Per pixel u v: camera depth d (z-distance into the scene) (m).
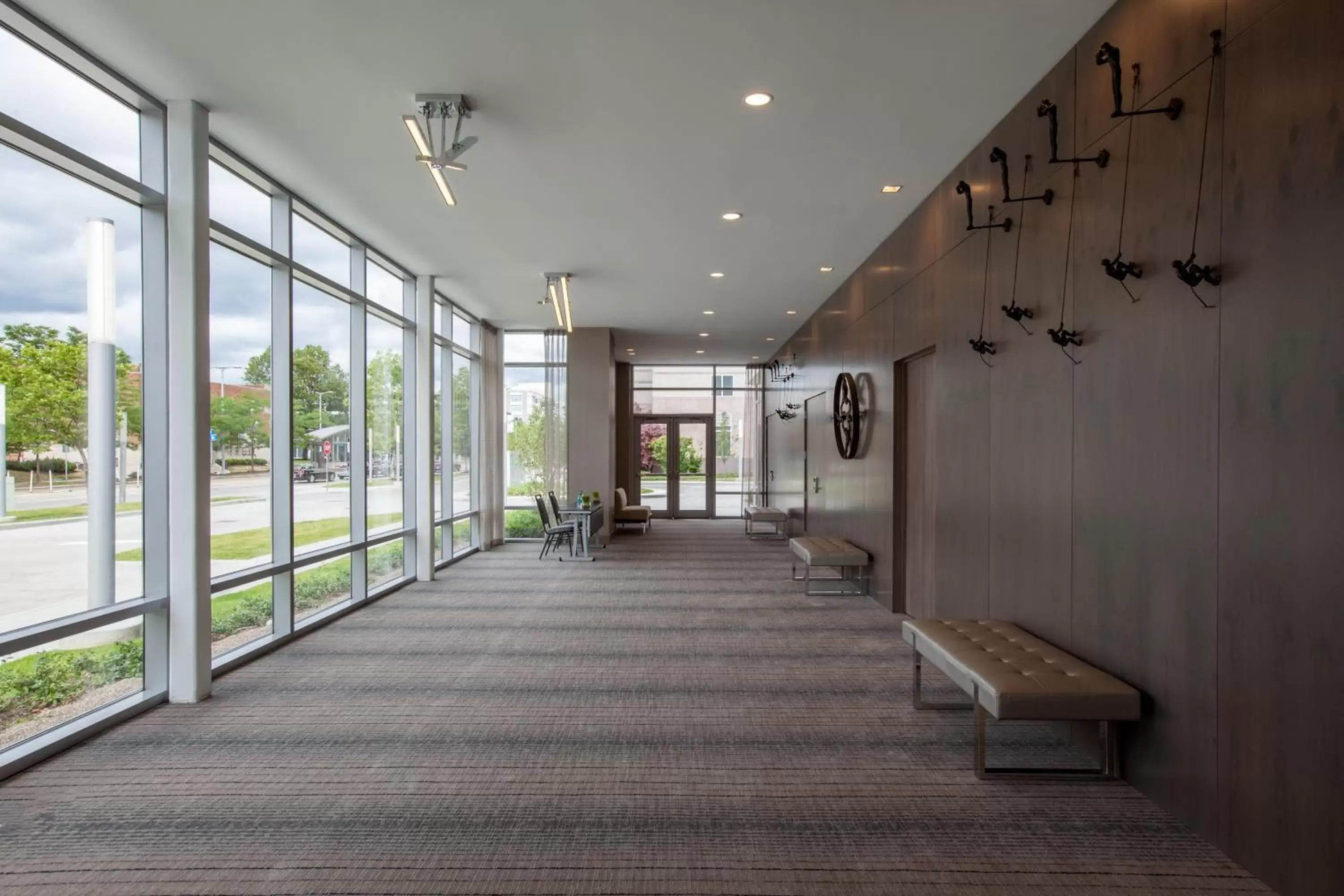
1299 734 2.26
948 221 5.23
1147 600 3.01
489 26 3.36
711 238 6.72
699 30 3.40
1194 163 2.73
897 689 4.50
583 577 8.58
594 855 2.63
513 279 8.35
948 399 5.25
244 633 5.15
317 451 6.12
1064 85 3.65
